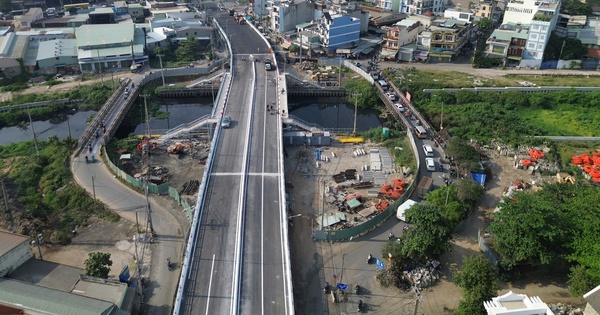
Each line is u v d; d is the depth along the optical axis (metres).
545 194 74.94
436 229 65.12
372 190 87.44
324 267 67.50
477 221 78.94
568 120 119.44
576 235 64.38
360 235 74.25
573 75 146.62
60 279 59.56
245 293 58.78
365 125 122.44
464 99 128.38
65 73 147.38
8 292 54.16
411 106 120.94
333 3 197.25
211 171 84.81
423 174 91.06
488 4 194.25
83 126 118.19
